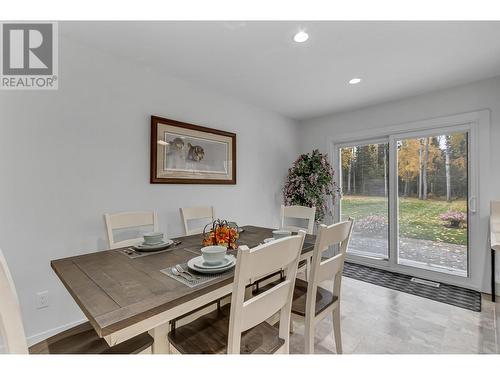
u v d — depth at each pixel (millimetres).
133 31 1803
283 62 2248
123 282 1034
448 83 2662
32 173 1740
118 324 750
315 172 3537
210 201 2879
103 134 2062
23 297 1701
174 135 2508
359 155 3602
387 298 2436
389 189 3266
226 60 2217
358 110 3529
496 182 2502
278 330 1214
